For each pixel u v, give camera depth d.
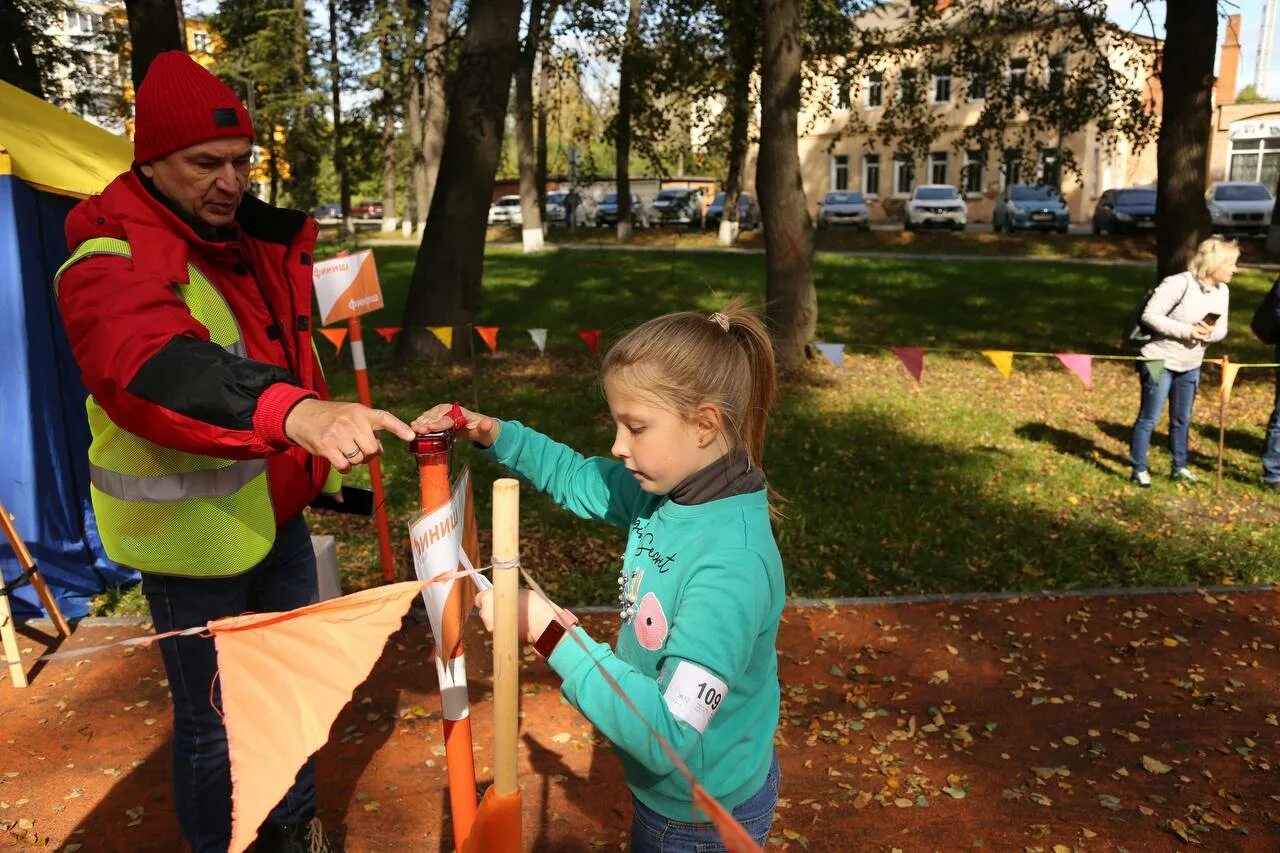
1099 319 14.90
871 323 14.89
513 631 1.47
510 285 18.02
